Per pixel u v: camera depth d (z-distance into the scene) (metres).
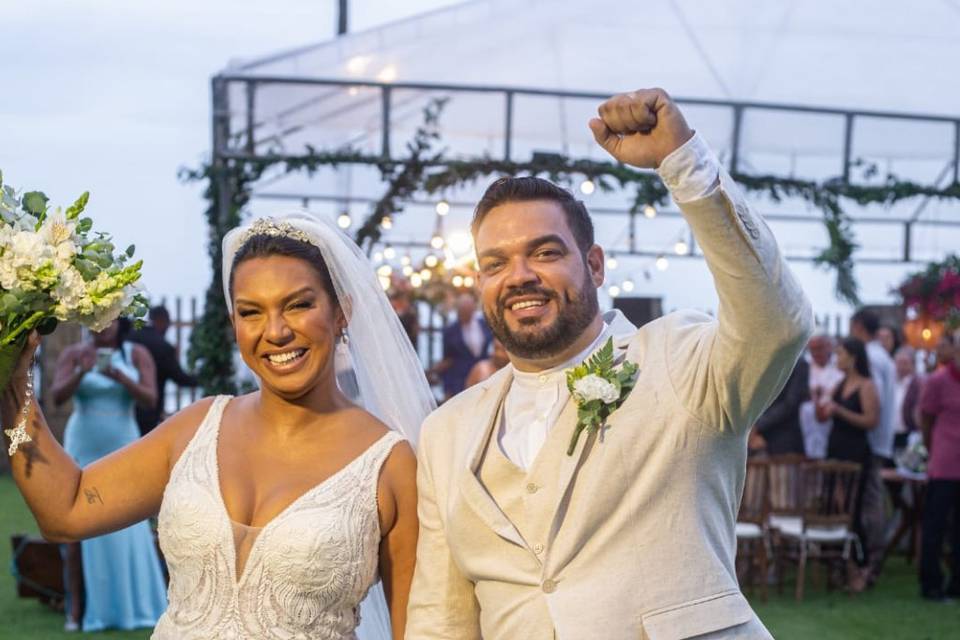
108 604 7.21
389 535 3.02
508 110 9.91
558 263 2.70
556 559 2.59
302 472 2.96
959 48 10.16
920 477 9.19
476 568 2.70
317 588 2.85
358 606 3.00
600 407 2.59
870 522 8.91
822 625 7.46
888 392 8.96
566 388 2.74
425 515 2.88
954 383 8.34
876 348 9.14
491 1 10.04
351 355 3.27
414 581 2.90
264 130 9.59
